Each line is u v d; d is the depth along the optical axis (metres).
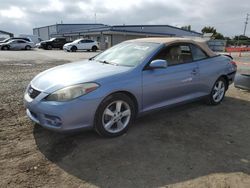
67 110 3.46
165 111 5.33
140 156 3.48
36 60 16.41
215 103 5.85
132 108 4.13
